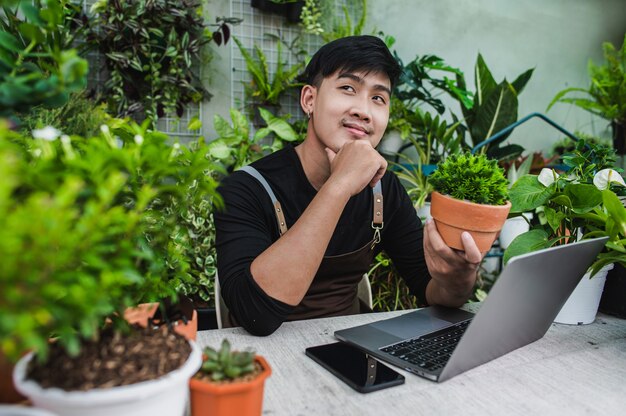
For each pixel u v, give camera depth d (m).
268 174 1.25
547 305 0.81
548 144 3.35
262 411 0.60
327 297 1.23
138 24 2.09
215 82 2.55
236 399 0.51
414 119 2.45
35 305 0.37
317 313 1.21
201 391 0.51
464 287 0.99
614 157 1.06
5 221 0.36
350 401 0.63
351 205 1.25
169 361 0.46
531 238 0.96
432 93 3.00
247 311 0.87
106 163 0.45
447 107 3.05
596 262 0.89
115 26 2.08
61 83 0.48
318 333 0.90
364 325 0.92
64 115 1.42
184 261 0.66
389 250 1.41
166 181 0.61
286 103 2.68
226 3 2.54
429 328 0.91
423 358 0.76
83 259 0.42
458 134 2.56
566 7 3.35
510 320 0.73
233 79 2.59
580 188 0.91
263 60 2.49
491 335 0.72
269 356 0.78
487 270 2.39
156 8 2.12
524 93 3.27
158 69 2.24
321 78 1.17
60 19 0.57
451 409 0.62
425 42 2.99
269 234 1.20
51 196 0.43
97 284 0.42
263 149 2.40
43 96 0.49
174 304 0.64
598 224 0.95
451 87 2.52
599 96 2.51
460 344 0.67
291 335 0.89
